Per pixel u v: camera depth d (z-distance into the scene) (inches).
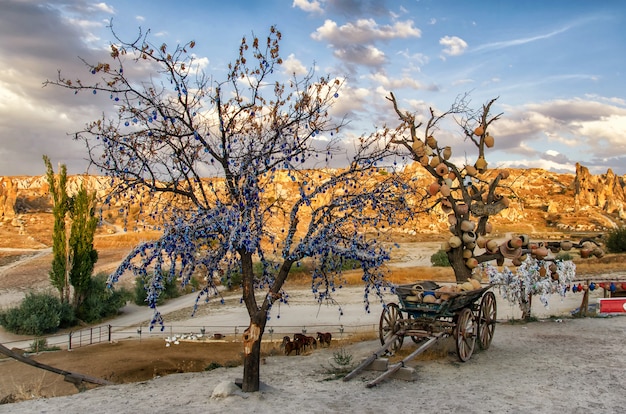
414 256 2755.9
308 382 408.5
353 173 382.3
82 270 1418.6
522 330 629.9
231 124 366.3
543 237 3892.7
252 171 343.3
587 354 485.4
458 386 382.0
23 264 2517.2
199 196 390.3
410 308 463.8
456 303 460.8
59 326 1318.9
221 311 1268.5
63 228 1437.0
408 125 512.4
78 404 362.9
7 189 5162.4
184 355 766.5
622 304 757.3
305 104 361.7
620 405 334.0
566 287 754.2
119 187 358.9
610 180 6589.6
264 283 409.1
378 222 382.9
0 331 1255.5
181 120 356.8
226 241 343.9
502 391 367.2
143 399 371.9
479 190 559.2
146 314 1414.9
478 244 514.0
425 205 532.4
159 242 328.2
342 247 366.9
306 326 985.5
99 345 912.9
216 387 365.7
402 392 369.7
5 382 618.2
